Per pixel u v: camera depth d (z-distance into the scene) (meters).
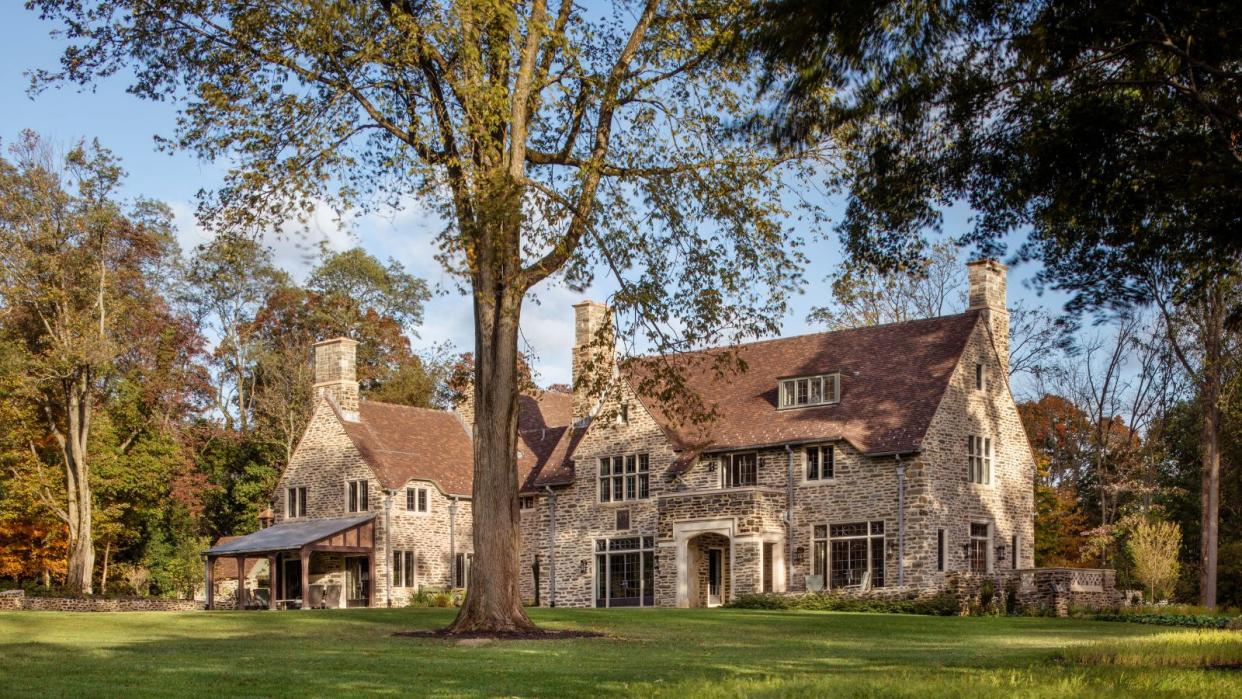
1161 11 14.59
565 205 21.33
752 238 22.66
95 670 15.39
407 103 22.36
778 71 17.67
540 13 21.53
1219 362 39.50
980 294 40.28
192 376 57.75
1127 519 46.47
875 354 40.88
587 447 44.12
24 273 43.47
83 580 44.97
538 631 22.22
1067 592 34.09
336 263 64.62
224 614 29.61
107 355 44.12
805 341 43.34
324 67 21.61
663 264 22.61
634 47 22.47
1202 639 19.94
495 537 22.44
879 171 17.44
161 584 54.44
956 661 16.83
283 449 60.94
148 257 48.16
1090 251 17.39
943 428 37.38
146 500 54.88
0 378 45.03
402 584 46.31
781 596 36.06
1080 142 15.92
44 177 43.50
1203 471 41.25
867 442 37.38
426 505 47.53
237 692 13.16
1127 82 15.38
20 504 48.38
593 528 43.41
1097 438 54.47
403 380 63.12
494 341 22.67
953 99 16.22
